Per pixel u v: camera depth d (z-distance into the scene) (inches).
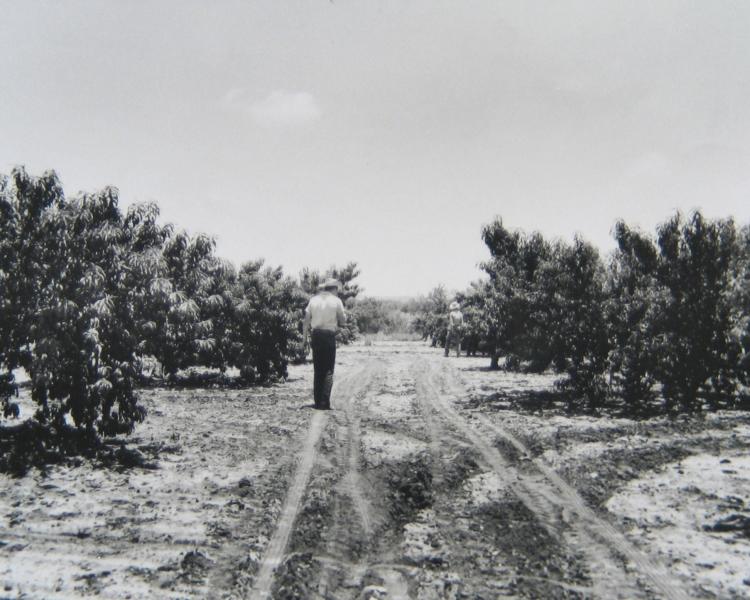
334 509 207.6
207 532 184.5
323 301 419.8
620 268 428.8
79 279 262.2
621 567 159.0
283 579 151.5
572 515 200.2
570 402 443.8
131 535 180.9
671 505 207.6
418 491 226.1
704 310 398.9
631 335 413.1
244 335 582.9
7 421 337.1
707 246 396.2
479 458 277.1
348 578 155.0
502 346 512.1
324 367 421.4
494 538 181.5
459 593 145.8
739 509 201.8
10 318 263.4
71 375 266.4
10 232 261.7
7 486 226.5
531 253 498.0
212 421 369.4
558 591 146.2
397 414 400.2
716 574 153.5
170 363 546.9
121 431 286.7
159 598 141.4
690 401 406.6
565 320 430.0
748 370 394.0
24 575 152.5
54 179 268.2
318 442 310.8
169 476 244.2
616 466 258.2
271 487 231.3
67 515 196.9
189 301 310.7
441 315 1370.6
